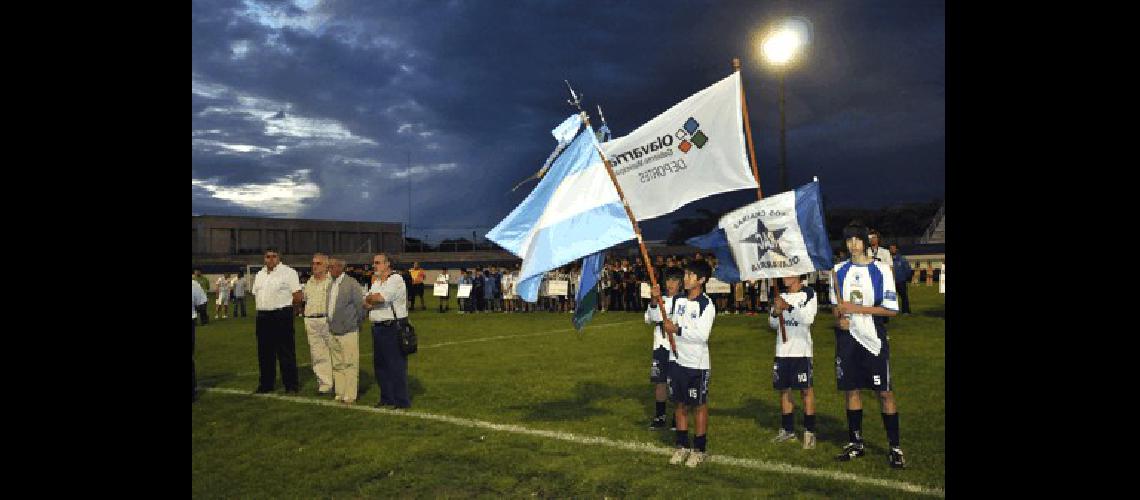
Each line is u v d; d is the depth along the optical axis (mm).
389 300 9062
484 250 57406
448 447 7109
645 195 8578
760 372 11000
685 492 5645
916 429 7332
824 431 7406
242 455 6992
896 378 10141
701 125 8555
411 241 59156
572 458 6633
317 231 61156
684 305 6297
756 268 7066
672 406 8727
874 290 6152
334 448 7199
